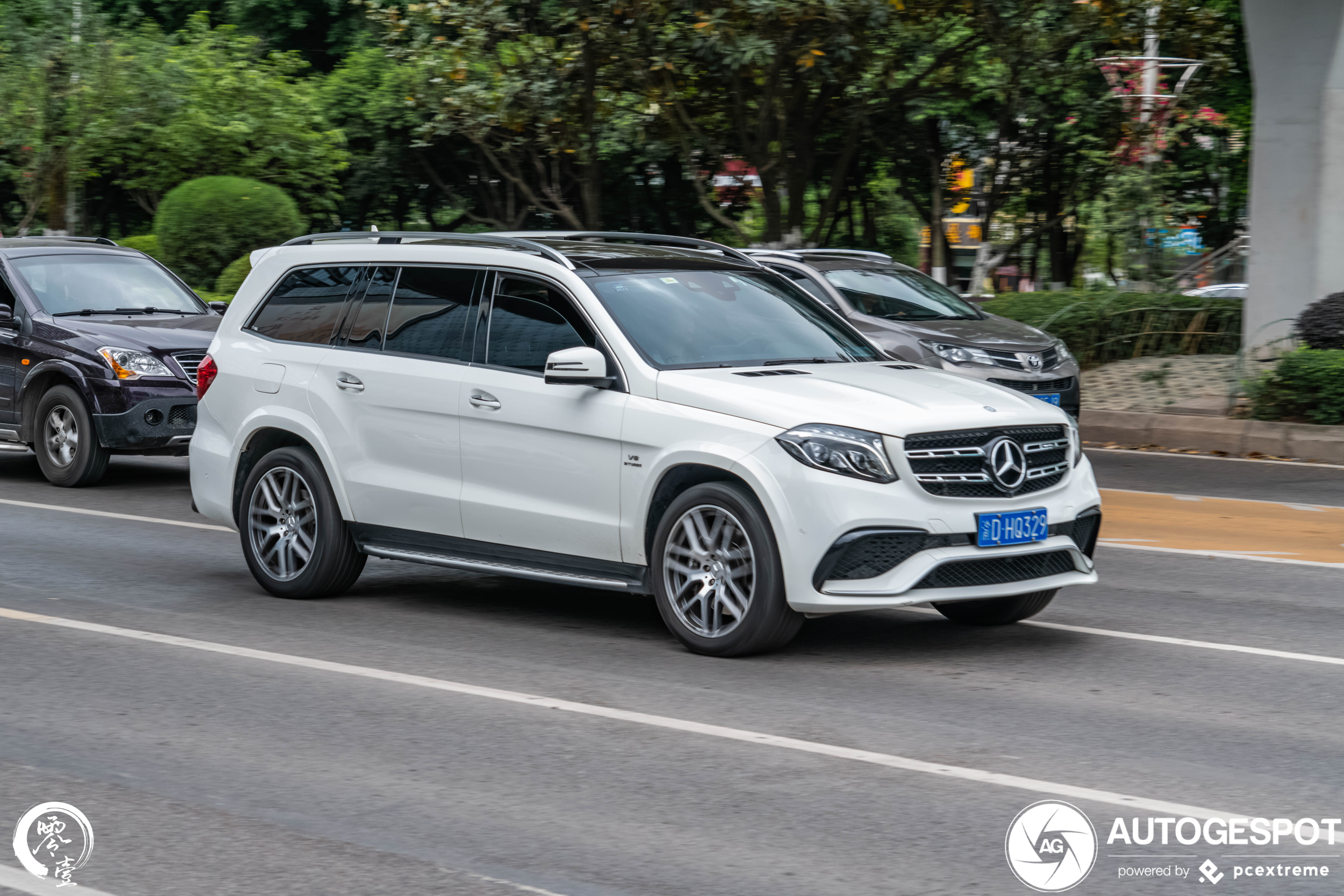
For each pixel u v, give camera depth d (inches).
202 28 1268.5
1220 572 368.5
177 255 1071.0
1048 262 1429.6
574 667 270.2
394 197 1374.3
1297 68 692.1
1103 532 430.6
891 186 1422.2
